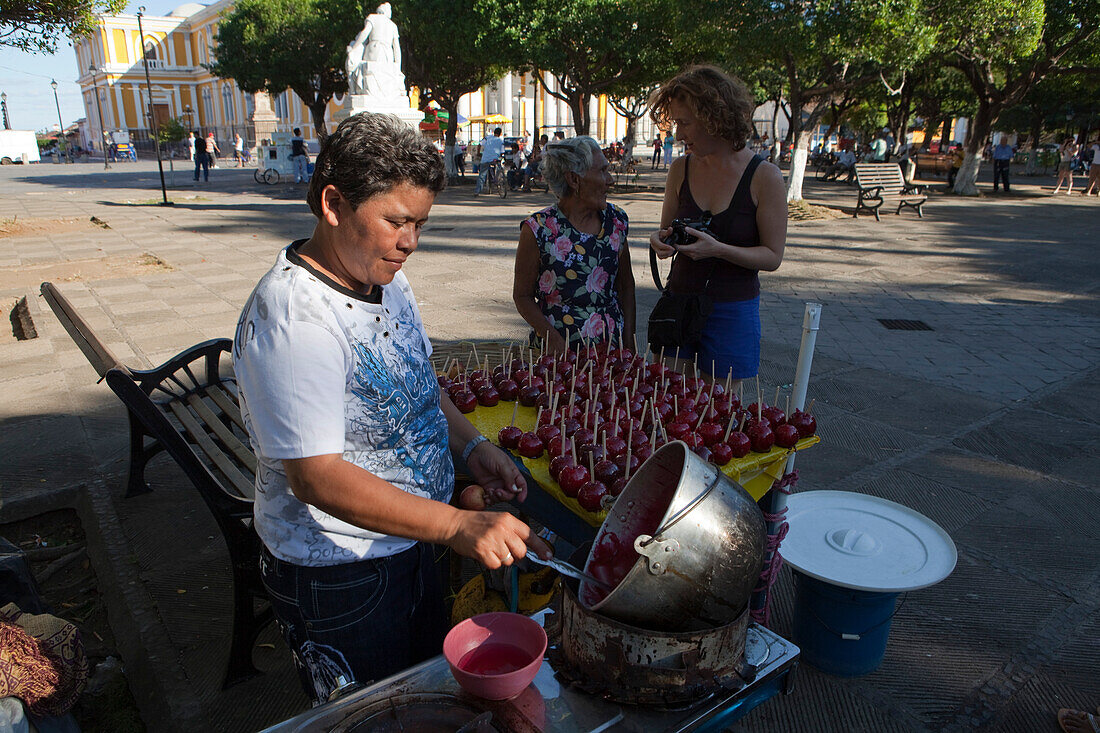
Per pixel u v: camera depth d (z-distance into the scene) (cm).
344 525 152
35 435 429
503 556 125
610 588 143
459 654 139
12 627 192
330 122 4038
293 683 250
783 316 712
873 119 3562
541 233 295
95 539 334
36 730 190
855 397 502
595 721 129
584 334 303
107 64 5541
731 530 131
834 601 241
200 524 343
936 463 406
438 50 2094
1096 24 1567
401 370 147
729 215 279
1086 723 227
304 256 138
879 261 989
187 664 258
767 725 232
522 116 3606
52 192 2069
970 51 1566
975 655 264
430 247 1068
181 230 1267
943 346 620
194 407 350
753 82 2544
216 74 2905
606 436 216
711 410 226
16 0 991
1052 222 1383
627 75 2020
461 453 188
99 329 639
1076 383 532
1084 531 341
